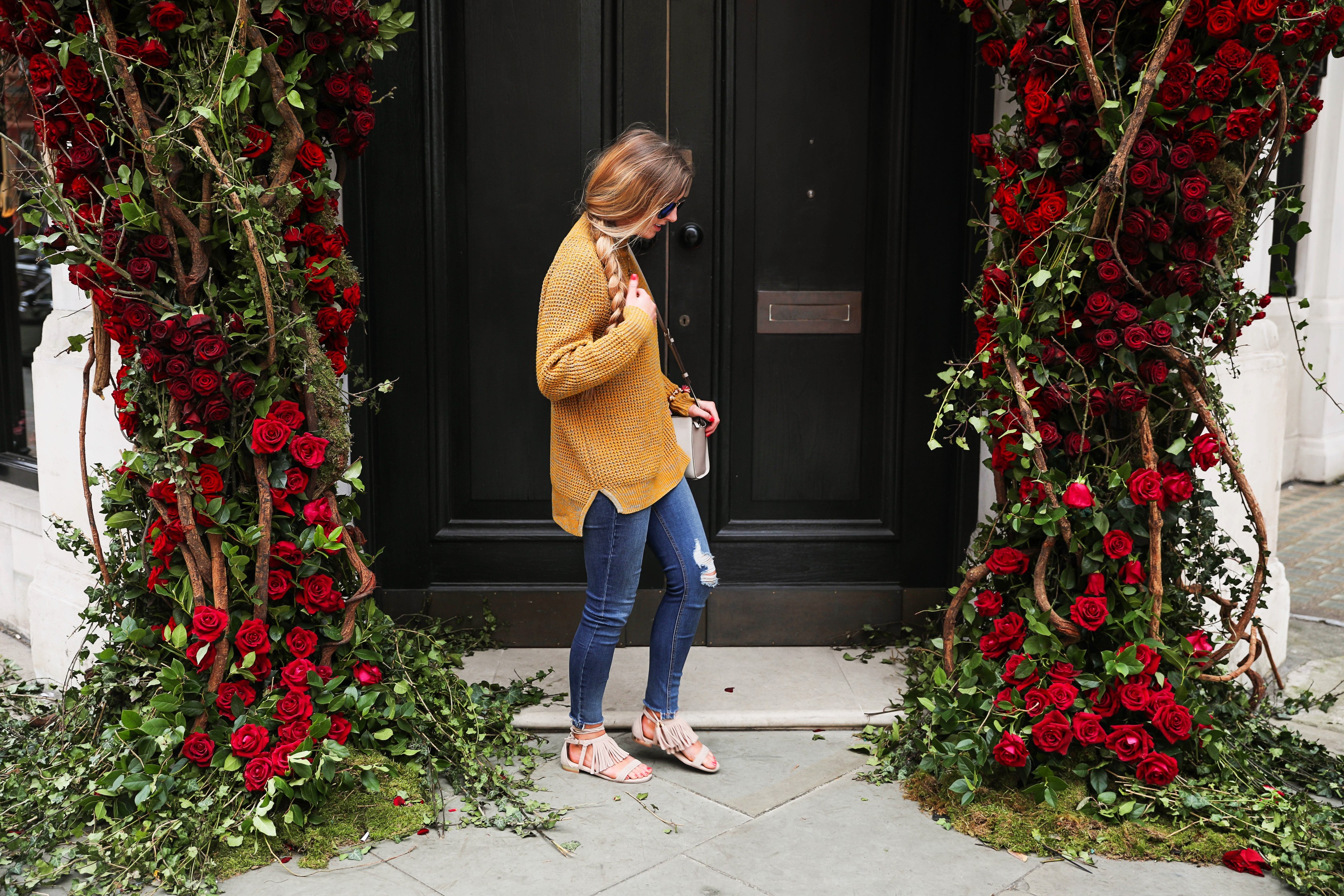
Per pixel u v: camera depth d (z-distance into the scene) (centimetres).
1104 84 239
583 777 279
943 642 295
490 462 368
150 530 253
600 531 261
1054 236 248
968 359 356
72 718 270
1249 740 276
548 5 346
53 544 339
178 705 247
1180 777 257
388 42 261
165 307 237
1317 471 664
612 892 225
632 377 254
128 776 242
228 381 246
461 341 361
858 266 362
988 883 229
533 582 373
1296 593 451
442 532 367
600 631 268
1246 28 236
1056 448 261
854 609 373
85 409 260
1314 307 658
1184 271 242
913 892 225
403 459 362
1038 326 253
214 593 249
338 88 251
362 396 281
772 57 349
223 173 228
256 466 249
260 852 235
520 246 358
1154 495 247
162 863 229
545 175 354
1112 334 244
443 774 277
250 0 235
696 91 351
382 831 245
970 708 265
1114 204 242
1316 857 232
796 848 243
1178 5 227
